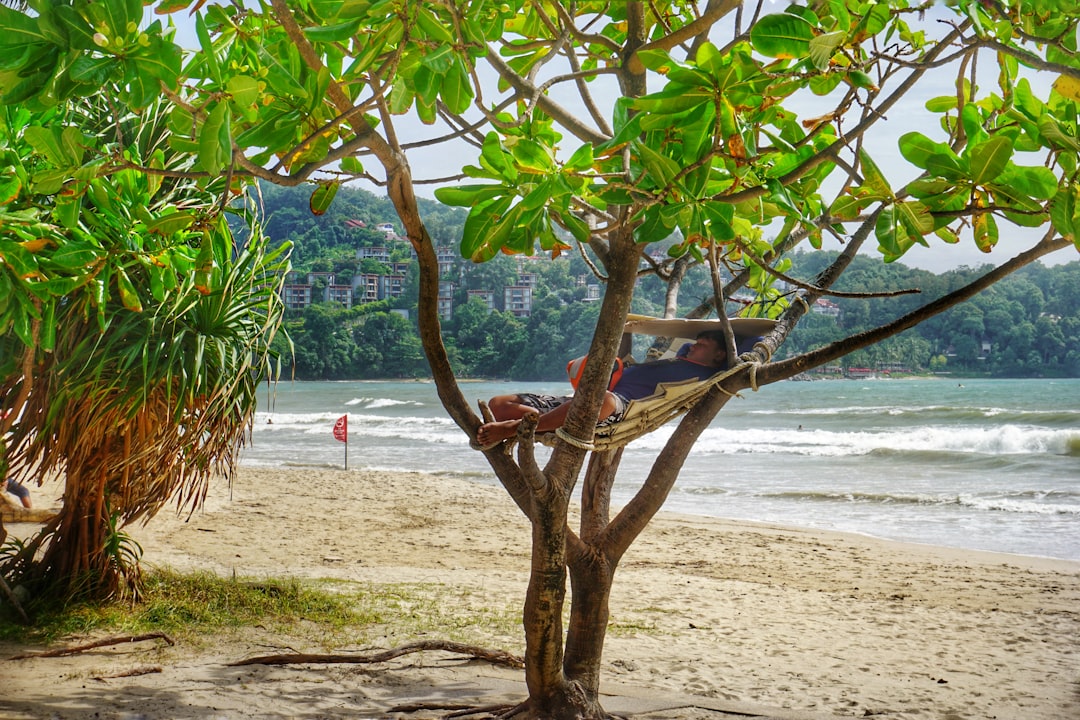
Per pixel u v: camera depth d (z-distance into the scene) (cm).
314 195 344
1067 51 272
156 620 554
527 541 1114
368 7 242
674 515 1372
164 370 499
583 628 398
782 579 940
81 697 411
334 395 8006
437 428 3728
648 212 281
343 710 421
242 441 552
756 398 6481
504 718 382
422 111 295
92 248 407
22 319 397
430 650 552
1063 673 604
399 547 1044
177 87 237
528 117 313
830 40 238
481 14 377
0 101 236
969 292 332
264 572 830
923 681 577
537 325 14712
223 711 406
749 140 296
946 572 985
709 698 503
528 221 289
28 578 551
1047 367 13088
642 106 254
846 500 1645
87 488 543
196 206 501
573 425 357
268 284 554
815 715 478
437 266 342
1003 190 279
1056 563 1048
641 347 3588
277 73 267
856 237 417
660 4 400
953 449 2575
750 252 346
